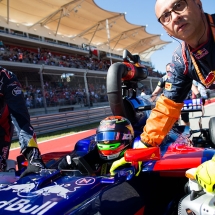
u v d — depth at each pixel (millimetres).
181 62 1736
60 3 20375
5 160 2615
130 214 2166
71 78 19969
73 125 12367
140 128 3238
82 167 2412
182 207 1551
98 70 25281
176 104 1939
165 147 2609
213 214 1366
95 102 19938
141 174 2459
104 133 2555
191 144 3111
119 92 3074
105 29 28047
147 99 3650
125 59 3432
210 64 1521
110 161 2648
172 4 1356
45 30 24688
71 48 26391
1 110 2418
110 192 2451
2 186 1923
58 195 1756
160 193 2545
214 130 3326
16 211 1572
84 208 1687
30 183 1913
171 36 1584
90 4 21641
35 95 14773
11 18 21312
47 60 21109
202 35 1432
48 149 7340
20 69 16672
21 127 2117
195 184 1508
